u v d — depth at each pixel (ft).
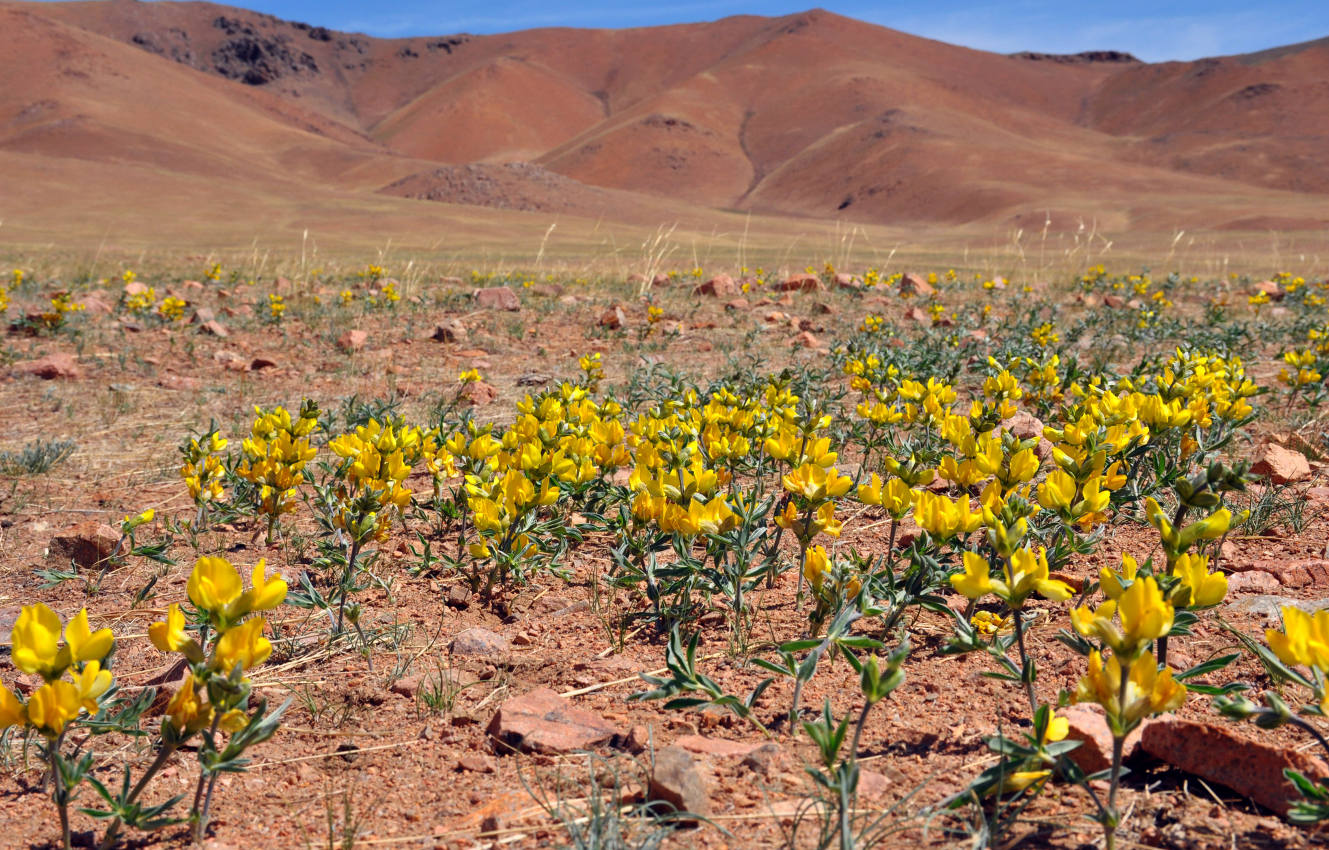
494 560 11.56
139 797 7.39
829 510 9.45
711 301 42.04
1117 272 73.72
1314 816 5.45
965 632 7.23
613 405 14.97
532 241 160.35
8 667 10.27
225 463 16.43
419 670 9.69
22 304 38.32
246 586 11.86
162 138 402.52
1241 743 6.37
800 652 9.37
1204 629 9.20
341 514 11.64
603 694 8.87
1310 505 13.15
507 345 32.01
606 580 10.57
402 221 200.64
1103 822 5.57
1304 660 4.98
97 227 165.48
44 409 23.34
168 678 9.34
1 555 14.01
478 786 7.29
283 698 9.21
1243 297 45.24
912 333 32.35
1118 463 11.44
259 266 63.57
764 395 18.52
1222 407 14.06
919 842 6.03
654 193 496.23
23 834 6.85
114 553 12.89
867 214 401.70
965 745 7.36
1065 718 6.52
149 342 32.14
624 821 6.46
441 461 13.97
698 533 9.64
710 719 8.09
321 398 24.40
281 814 7.06
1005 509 8.42
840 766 5.96
